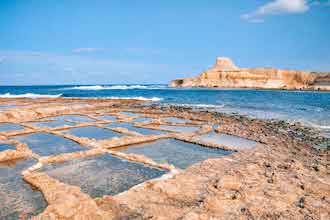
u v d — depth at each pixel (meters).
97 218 5.84
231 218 5.96
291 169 9.27
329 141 14.62
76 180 8.47
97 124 19.22
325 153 12.01
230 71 115.25
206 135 15.89
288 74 114.69
